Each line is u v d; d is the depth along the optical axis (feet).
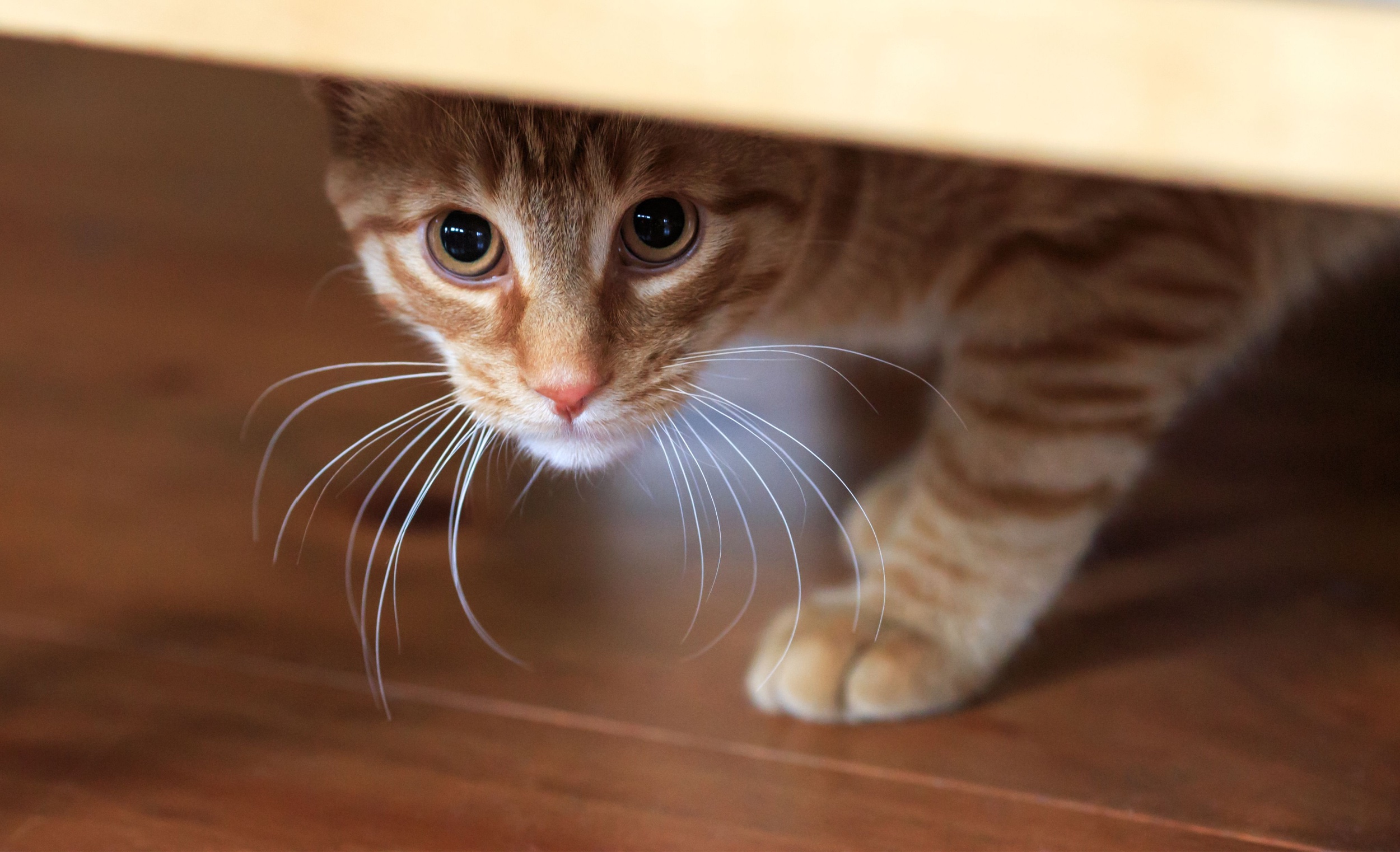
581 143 1.28
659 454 1.67
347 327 1.89
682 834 1.29
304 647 1.46
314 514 1.61
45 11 0.99
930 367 1.77
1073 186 1.41
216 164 2.31
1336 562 1.57
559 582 1.54
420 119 1.31
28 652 1.44
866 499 1.61
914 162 1.43
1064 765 1.35
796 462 1.66
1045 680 1.44
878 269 1.49
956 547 1.44
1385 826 1.29
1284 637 1.48
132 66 2.58
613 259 1.32
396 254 1.37
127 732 1.36
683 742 1.37
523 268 1.31
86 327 1.88
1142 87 0.90
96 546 1.57
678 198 1.32
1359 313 1.92
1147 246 1.43
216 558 1.56
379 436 1.68
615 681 1.43
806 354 1.63
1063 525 1.44
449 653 1.45
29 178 2.24
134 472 1.66
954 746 1.37
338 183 1.40
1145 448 1.47
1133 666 1.45
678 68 0.96
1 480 1.65
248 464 1.67
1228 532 1.60
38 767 1.33
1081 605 1.52
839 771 1.34
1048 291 1.44
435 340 1.40
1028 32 0.90
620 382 1.34
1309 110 0.89
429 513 1.60
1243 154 0.91
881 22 0.92
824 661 1.40
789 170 1.37
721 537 1.59
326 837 1.28
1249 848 1.28
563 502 1.63
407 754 1.35
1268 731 1.38
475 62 0.97
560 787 1.32
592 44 0.96
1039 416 1.44
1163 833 1.29
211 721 1.38
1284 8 0.88
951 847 1.28
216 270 2.00
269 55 0.98
